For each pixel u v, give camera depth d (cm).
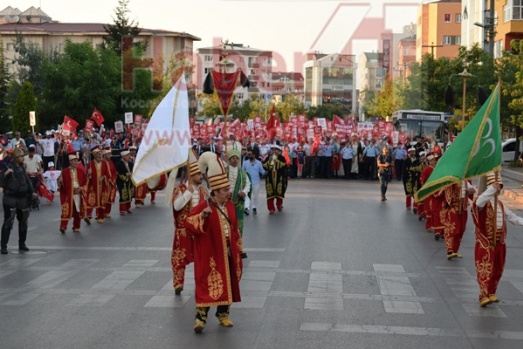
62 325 932
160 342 854
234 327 921
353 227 1888
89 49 5716
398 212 2248
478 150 1023
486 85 4572
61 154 3322
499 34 6084
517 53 4700
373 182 3606
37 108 5416
